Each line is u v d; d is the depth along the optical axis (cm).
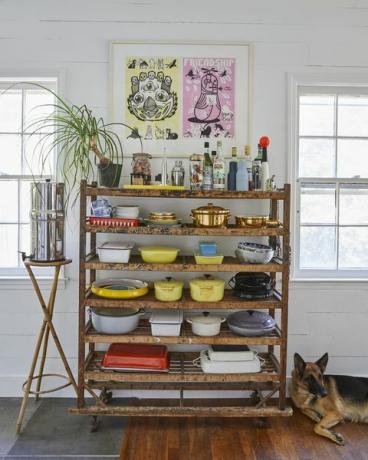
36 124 296
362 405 259
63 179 285
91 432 249
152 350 262
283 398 247
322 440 243
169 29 286
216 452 230
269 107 288
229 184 263
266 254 250
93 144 260
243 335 251
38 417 265
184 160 287
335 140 301
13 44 285
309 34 288
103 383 268
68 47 286
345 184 302
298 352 295
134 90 285
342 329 296
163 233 246
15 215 300
